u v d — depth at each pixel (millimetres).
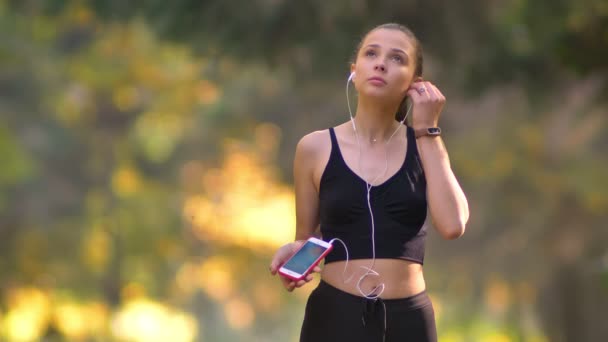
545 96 23781
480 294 42438
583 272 38594
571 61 16641
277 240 55156
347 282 7422
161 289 53781
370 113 7570
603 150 37938
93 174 54250
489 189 39781
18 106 50688
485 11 22266
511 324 43219
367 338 7352
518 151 37844
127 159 55000
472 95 23484
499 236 40656
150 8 21266
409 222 7438
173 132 53625
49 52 44250
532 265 40375
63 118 53031
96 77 42531
